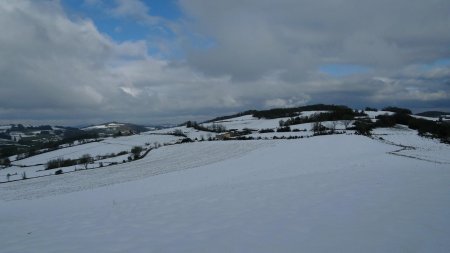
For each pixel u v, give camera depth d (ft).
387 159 114.11
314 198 44.21
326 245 26.55
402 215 32.73
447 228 28.40
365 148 170.40
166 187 113.29
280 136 317.01
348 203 39.50
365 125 328.29
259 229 32.09
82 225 40.19
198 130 492.95
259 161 166.09
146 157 271.69
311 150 184.44
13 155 440.45
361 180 57.00
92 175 200.44
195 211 42.98
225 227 33.88
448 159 113.29
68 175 213.66
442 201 37.37
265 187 58.95
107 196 109.29
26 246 32.78
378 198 40.83
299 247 26.58
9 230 41.63
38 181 202.69
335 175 67.77
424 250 24.39
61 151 395.55
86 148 399.85
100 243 31.76
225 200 49.26
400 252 24.30
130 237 33.09
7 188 185.68
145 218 41.14
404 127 331.57
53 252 30.14
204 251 27.37
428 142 214.28
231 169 147.13
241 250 26.96
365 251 24.85
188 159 225.35
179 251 27.89
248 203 45.37
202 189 67.56
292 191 51.80
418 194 41.60
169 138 422.82
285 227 32.07
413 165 89.92
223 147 264.93
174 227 35.63
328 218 33.81
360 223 31.22
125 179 164.55
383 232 28.35
